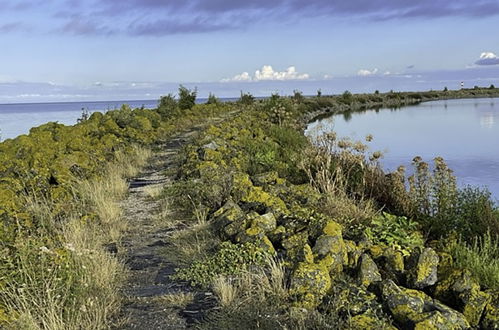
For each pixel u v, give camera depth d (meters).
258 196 7.77
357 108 60.62
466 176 15.02
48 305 4.41
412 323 4.34
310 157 11.88
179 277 5.80
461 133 26.69
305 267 5.04
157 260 6.43
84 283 5.00
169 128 21.94
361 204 8.27
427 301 4.74
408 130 29.30
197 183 9.30
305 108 44.09
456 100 76.88
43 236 6.46
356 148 10.63
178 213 8.53
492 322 4.59
